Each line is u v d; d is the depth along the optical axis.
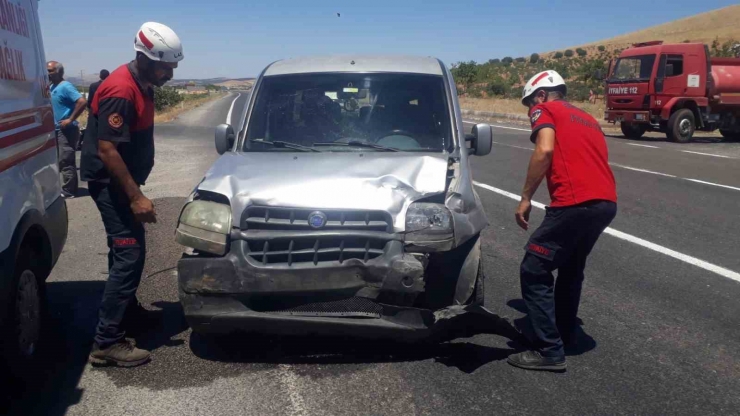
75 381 4.30
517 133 23.48
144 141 4.56
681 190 11.39
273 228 4.32
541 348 4.48
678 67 20.62
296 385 4.24
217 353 4.71
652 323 5.33
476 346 4.87
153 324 5.25
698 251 7.45
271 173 4.63
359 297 4.29
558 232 4.34
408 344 4.84
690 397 4.14
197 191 4.58
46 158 5.01
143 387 4.22
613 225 8.69
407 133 5.44
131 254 4.46
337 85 5.74
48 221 4.86
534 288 4.45
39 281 4.70
